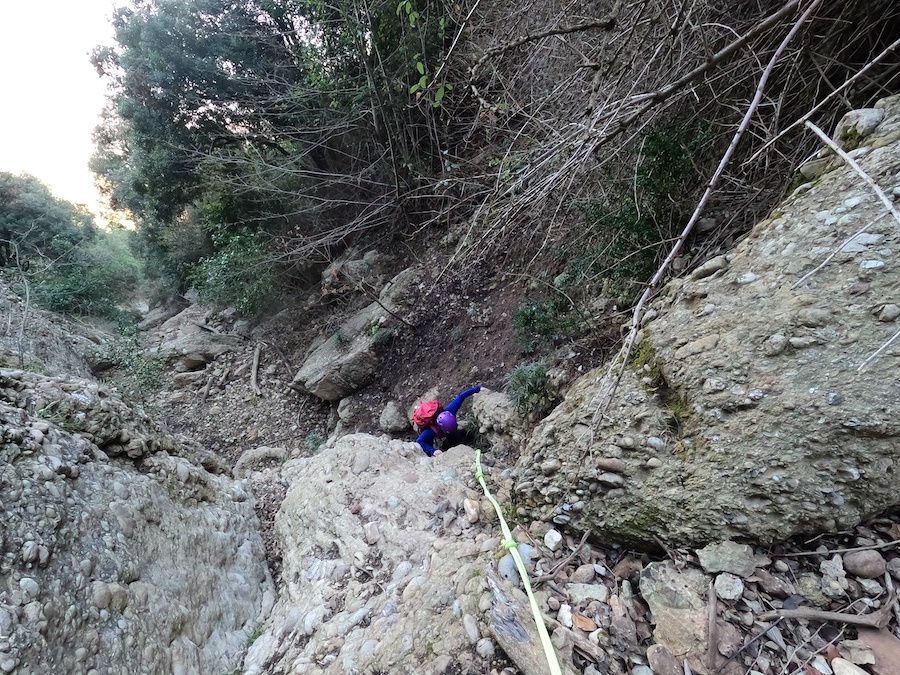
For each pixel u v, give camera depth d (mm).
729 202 2359
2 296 6234
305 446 5535
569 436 1904
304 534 2686
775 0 1915
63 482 1975
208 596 2240
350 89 5746
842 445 1258
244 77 6621
